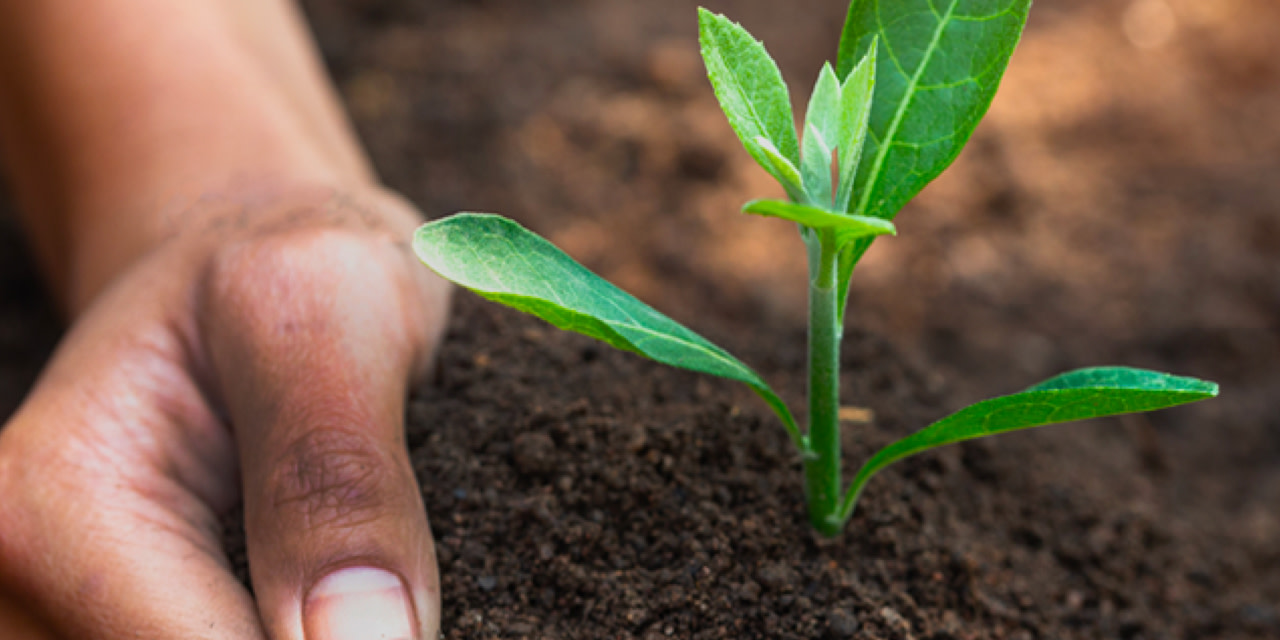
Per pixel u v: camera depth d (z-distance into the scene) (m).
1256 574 0.40
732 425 0.34
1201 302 0.57
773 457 0.34
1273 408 0.52
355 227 0.35
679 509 0.32
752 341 0.40
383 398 0.32
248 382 0.32
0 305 0.55
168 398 0.33
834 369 0.31
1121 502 0.40
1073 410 0.28
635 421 0.34
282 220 0.35
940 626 0.32
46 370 0.34
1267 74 0.73
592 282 0.29
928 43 0.30
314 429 0.31
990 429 0.29
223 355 0.33
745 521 0.32
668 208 0.60
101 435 0.32
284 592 0.30
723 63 0.29
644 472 0.33
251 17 0.48
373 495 0.30
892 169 0.30
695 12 0.76
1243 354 0.54
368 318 0.32
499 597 0.31
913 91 0.30
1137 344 0.54
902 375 0.40
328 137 0.45
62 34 0.42
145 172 0.40
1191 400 0.28
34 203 0.46
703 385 0.36
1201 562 0.39
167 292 0.34
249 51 0.44
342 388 0.31
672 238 0.58
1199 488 0.47
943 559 0.33
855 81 0.28
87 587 0.31
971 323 0.55
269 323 0.32
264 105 0.42
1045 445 0.41
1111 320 0.56
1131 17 0.79
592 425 0.33
